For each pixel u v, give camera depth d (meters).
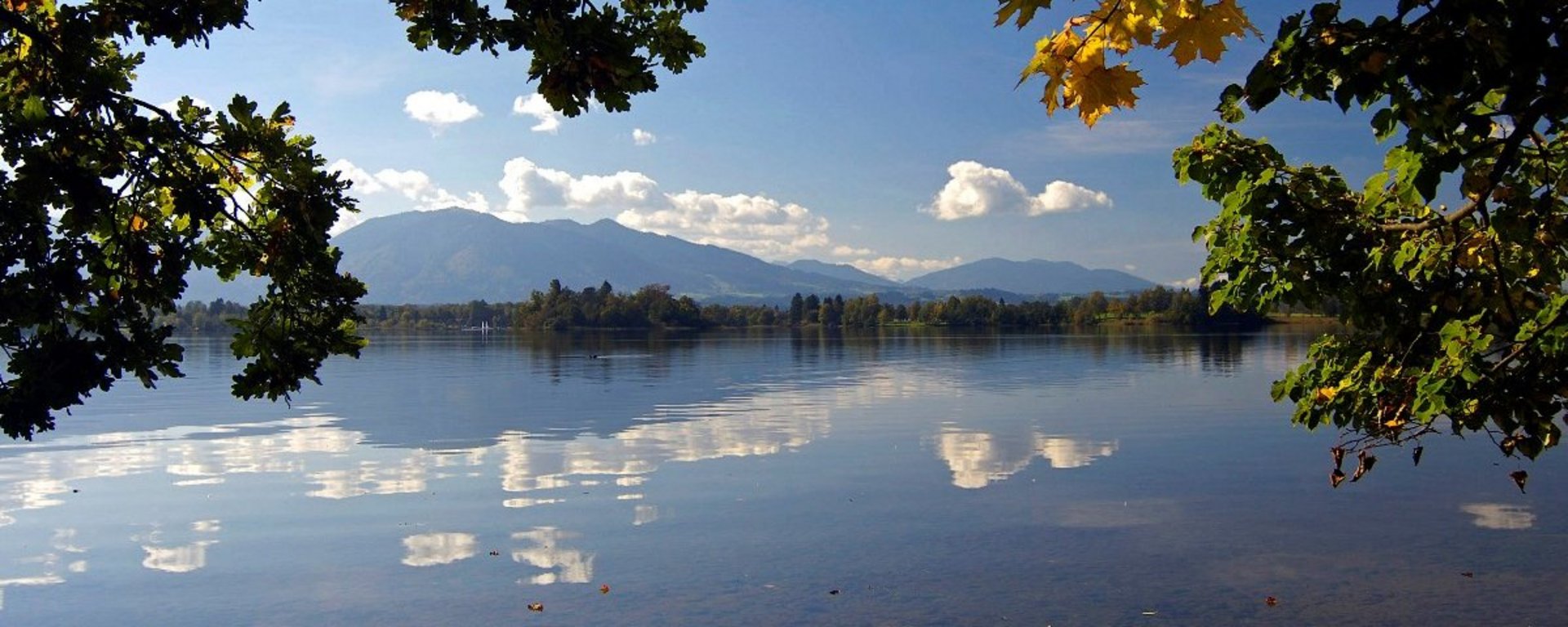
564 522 17.58
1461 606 12.88
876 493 20.02
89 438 28.70
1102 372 55.62
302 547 16.02
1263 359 67.81
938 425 31.19
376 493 20.30
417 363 71.69
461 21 4.68
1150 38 3.14
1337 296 5.66
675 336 148.50
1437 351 5.35
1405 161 3.76
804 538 16.42
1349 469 22.20
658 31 5.01
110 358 4.99
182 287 5.20
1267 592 13.51
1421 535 16.30
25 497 19.97
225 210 5.00
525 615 12.79
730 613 12.77
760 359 75.19
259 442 27.72
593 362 73.25
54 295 4.76
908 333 155.38
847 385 48.44
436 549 15.83
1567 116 3.33
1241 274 5.74
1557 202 5.04
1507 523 16.97
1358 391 5.78
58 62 4.67
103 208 4.75
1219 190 5.58
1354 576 14.17
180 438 28.67
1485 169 4.84
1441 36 3.34
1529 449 4.76
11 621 12.76
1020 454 25.02
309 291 5.41
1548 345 4.56
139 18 4.75
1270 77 3.64
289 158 5.02
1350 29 3.48
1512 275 5.42
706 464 23.77
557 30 4.58
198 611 13.10
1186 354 76.94
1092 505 18.75
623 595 13.52
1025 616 12.61
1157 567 14.66
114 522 17.72
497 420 33.34
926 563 14.91
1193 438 27.66
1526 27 3.25
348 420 33.19
